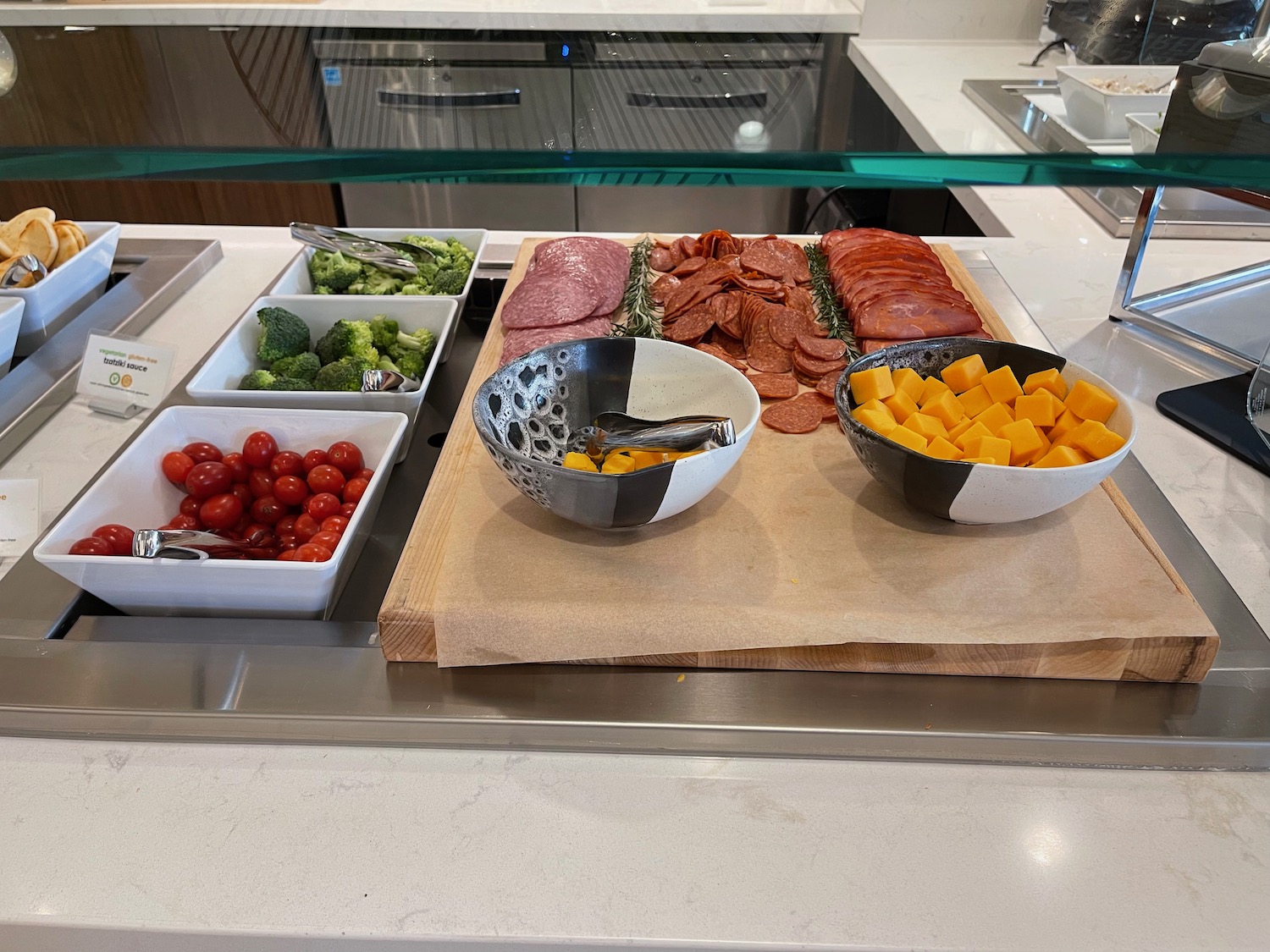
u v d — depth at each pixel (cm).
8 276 114
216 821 63
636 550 78
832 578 75
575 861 60
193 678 72
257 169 69
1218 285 122
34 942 58
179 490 93
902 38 154
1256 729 69
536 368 86
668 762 67
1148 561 77
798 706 70
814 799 64
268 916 57
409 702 70
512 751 68
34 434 102
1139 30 142
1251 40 72
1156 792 65
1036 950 55
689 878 59
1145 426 102
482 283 132
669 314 113
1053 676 73
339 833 62
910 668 73
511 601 72
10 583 80
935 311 105
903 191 200
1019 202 165
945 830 62
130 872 59
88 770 66
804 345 103
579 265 117
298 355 111
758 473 89
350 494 89
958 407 82
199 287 134
